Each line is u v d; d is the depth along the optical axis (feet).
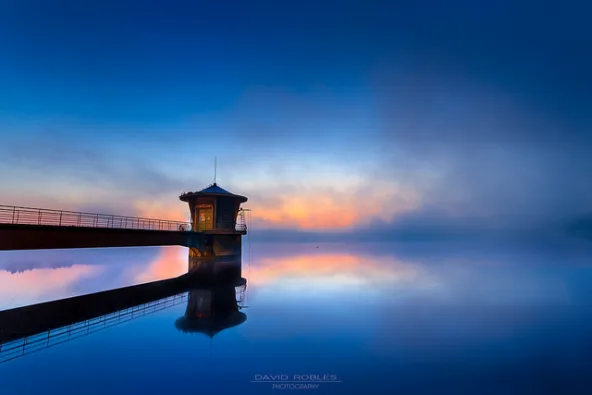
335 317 58.59
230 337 47.65
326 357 40.60
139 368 36.70
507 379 35.06
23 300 75.46
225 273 119.14
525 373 36.47
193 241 127.03
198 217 142.82
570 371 37.14
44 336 48.01
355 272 124.57
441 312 62.44
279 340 46.50
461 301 71.56
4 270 150.41
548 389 32.99
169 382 33.40
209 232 135.85
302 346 44.29
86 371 35.83
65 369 36.40
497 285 92.99
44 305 69.10
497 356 41.32
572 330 51.83
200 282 100.07
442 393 31.99
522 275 114.21
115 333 49.29
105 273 136.46
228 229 139.13
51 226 72.49
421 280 103.24
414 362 39.17
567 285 93.35
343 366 37.93
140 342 45.34
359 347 44.11
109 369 36.32
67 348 42.88
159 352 41.60
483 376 35.76
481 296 77.30
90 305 68.69
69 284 101.65
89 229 81.61
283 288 88.22
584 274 117.19
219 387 32.37
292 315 59.98
